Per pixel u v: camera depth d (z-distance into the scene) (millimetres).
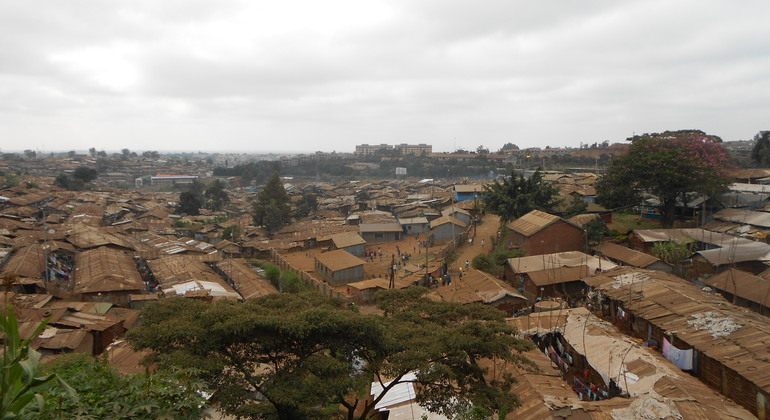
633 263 43562
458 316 20469
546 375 23250
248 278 51688
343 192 149625
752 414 19828
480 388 15828
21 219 74625
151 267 53500
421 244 74438
